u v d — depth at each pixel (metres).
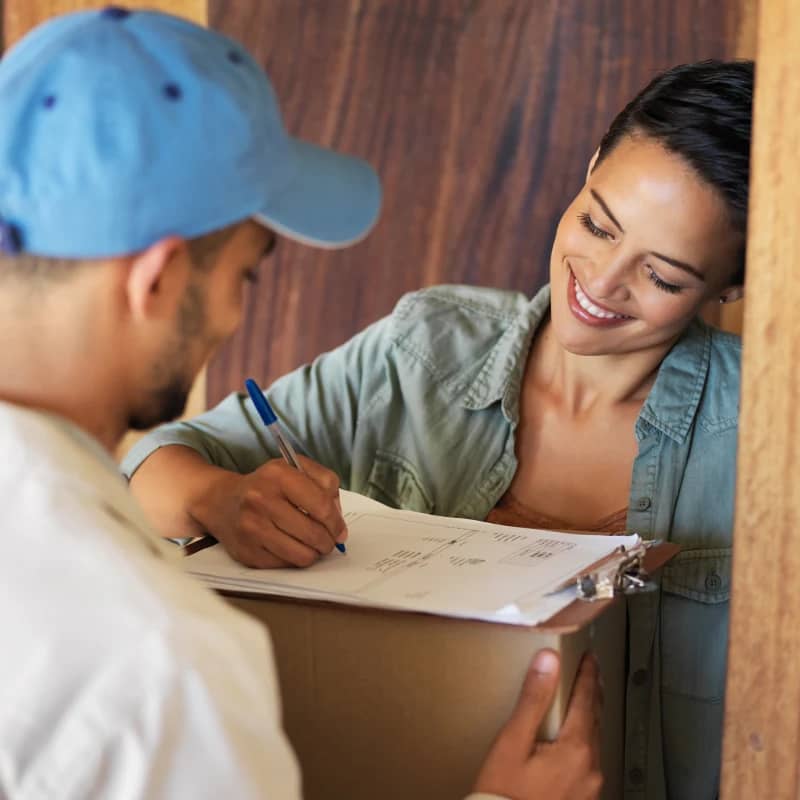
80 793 0.69
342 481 1.59
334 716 1.06
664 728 1.39
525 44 1.82
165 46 0.82
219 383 2.05
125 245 0.79
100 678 0.70
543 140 1.82
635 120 1.29
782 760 0.91
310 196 0.91
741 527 0.90
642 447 1.42
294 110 1.94
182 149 0.79
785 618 0.89
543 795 0.94
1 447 0.76
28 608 0.71
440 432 1.52
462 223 1.88
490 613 0.97
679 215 1.25
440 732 1.02
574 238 1.33
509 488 1.50
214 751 0.70
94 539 0.73
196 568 1.17
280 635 1.08
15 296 0.81
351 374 1.58
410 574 1.10
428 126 1.88
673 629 1.38
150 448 1.43
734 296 1.37
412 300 1.62
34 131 0.78
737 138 1.22
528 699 0.96
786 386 0.86
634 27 1.76
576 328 1.36
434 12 1.86
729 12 1.71
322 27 1.91
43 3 1.70
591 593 1.01
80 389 0.83
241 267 0.89
